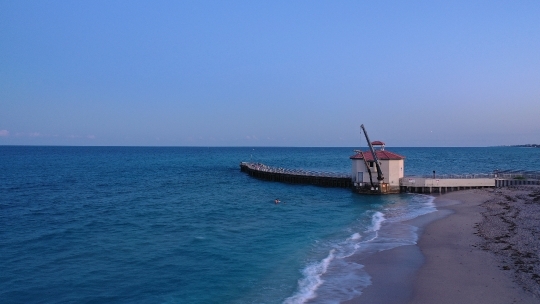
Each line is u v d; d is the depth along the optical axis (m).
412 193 55.44
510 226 32.41
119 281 22.67
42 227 36.19
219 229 35.16
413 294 19.88
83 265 25.41
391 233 32.44
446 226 34.12
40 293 21.12
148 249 28.83
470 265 23.55
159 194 59.72
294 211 44.28
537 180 56.59
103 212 43.94
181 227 36.09
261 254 27.38
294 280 22.31
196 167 125.50
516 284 20.36
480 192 53.31
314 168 123.00
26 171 102.56
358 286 21.16
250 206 48.03
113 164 137.75
